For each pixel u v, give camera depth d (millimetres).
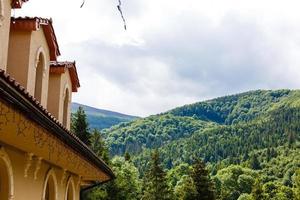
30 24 13227
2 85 6309
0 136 9648
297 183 88062
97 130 62594
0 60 11586
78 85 19094
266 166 171500
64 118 18156
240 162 187375
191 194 72562
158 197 80500
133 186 71062
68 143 10492
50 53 15383
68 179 16641
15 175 11016
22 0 12570
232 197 131375
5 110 7312
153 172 81938
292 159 169625
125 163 72188
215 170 175125
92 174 17906
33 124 8289
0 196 10594
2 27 11656
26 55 13250
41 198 13227
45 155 12258
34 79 13828
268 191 120750
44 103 15031
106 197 61719
